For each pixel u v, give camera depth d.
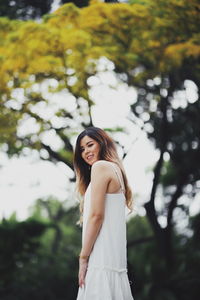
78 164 3.67
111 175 3.26
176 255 15.27
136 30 8.45
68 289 17.08
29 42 8.15
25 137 10.12
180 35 8.48
